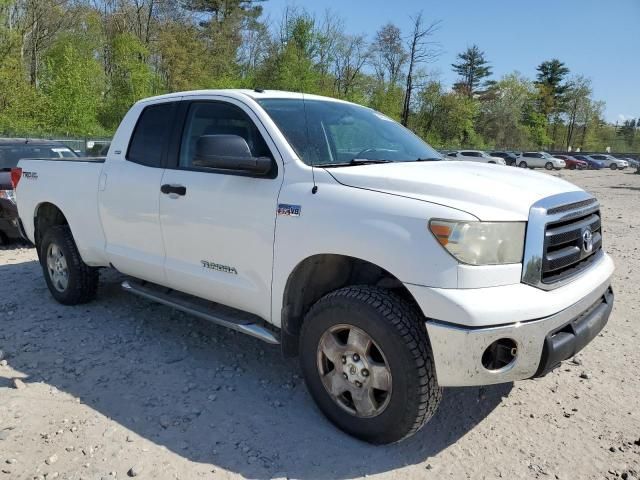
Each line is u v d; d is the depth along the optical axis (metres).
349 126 4.07
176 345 4.53
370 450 3.11
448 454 3.10
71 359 4.22
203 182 3.85
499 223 2.80
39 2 41.47
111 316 5.16
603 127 110.75
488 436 3.29
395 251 2.87
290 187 3.38
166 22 48.41
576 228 3.20
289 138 3.58
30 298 5.68
